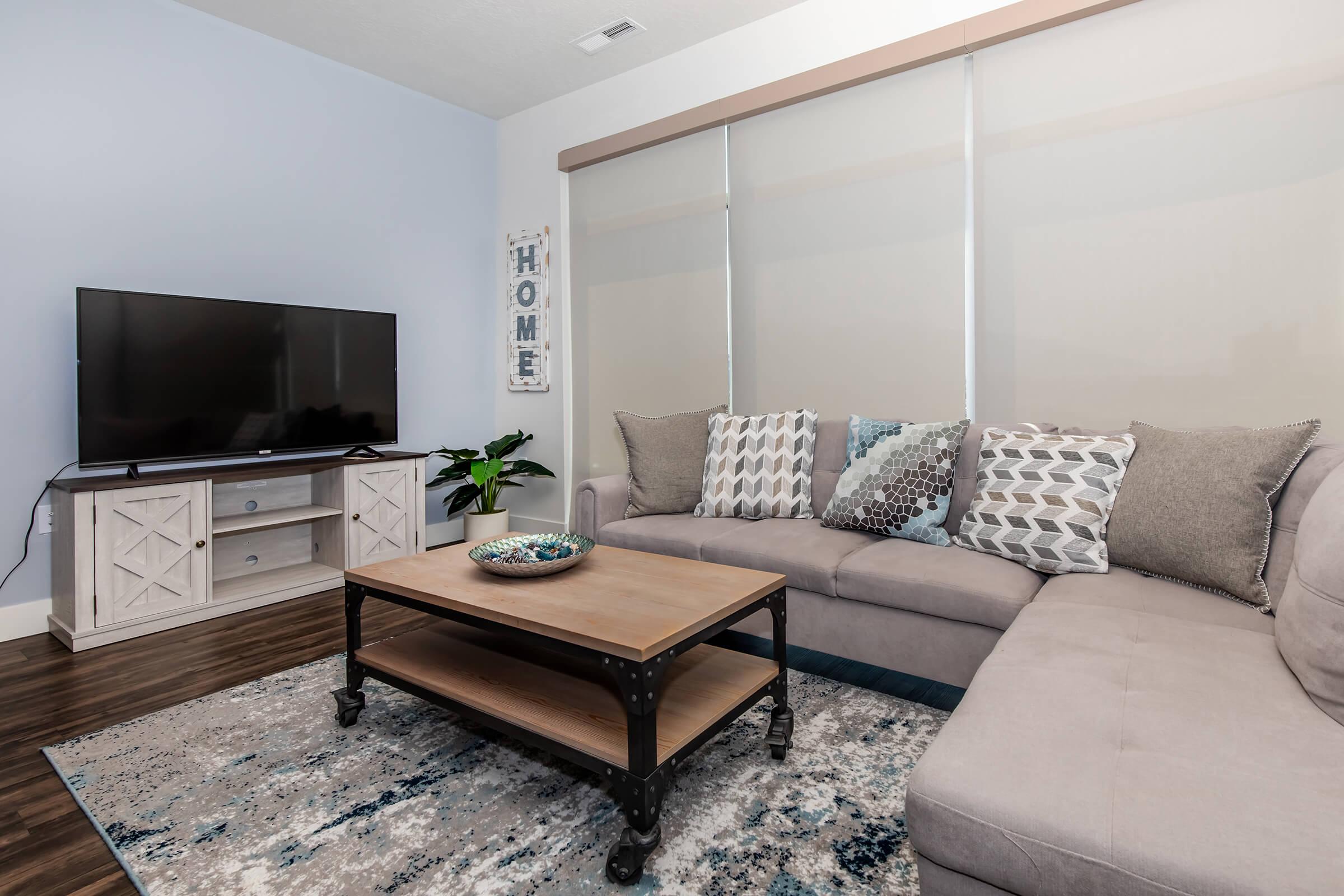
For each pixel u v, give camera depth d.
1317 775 0.94
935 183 2.94
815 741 1.87
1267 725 1.07
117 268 2.97
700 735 1.49
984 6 2.77
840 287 3.22
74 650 2.55
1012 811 0.93
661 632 1.44
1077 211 2.63
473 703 1.65
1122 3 2.48
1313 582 1.21
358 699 1.99
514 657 1.95
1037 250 2.72
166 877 1.34
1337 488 1.31
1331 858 0.78
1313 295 2.23
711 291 3.65
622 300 4.02
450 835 1.48
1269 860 0.79
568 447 4.33
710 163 3.62
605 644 1.39
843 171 3.18
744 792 1.63
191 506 2.84
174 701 2.14
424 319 4.21
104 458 2.78
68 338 2.85
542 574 1.90
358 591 1.96
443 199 4.29
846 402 3.23
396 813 1.56
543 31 3.44
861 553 2.27
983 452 2.33
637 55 3.70
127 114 2.98
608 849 1.43
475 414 4.54
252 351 3.21
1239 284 2.35
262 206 3.44
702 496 3.03
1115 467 2.04
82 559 2.56
